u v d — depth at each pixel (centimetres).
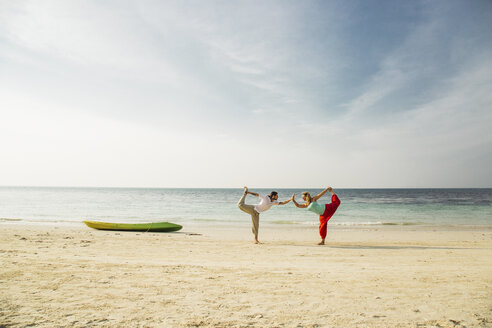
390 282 432
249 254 716
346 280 442
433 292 379
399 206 3294
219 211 2558
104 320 267
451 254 735
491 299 350
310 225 1658
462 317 288
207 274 469
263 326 260
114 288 375
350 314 295
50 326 249
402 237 1184
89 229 1273
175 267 518
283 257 678
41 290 357
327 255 714
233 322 269
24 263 504
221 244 892
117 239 949
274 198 943
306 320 277
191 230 1380
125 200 4391
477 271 520
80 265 505
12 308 292
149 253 699
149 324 260
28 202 3675
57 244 789
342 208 3056
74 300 323
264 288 391
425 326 265
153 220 1861
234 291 374
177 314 287
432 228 1538
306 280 440
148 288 379
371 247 867
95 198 5038
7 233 985
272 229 1459
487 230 1445
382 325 266
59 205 3139
